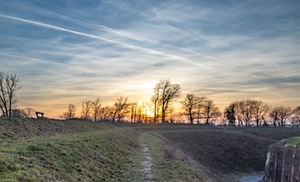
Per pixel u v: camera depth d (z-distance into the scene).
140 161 32.66
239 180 54.69
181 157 42.66
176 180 25.05
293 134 97.88
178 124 117.88
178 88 125.06
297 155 47.81
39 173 15.94
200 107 143.75
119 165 27.86
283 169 51.22
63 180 16.97
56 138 27.31
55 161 19.48
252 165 66.75
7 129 28.11
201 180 29.64
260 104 146.25
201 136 87.25
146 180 24.02
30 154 18.83
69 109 100.56
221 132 96.44
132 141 50.97
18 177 14.10
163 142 61.81
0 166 14.45
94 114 110.62
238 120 149.00
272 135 97.81
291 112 141.38
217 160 66.12
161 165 31.08
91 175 20.62
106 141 36.25
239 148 77.06
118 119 116.00
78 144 26.67
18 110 64.25
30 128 31.69
